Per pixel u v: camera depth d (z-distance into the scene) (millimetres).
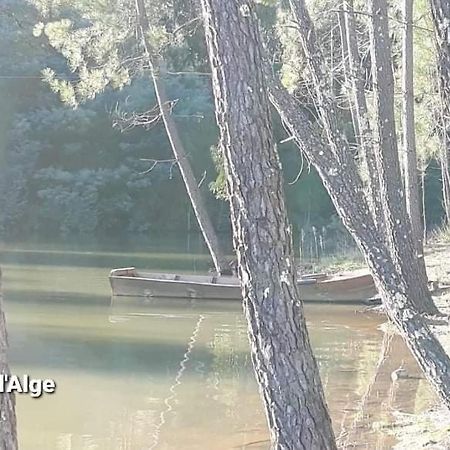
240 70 4824
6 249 29203
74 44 16453
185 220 37812
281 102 6805
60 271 22375
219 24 4832
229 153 4891
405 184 13484
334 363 11203
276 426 4918
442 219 32375
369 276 16453
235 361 11656
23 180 37219
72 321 14617
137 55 18422
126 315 15266
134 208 37938
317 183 34438
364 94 11148
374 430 8031
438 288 15758
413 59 14414
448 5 4566
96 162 38125
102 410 9102
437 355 6191
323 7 11312
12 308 15859
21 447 7883
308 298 16547
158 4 17656
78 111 36938
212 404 9406
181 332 13805
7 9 35938
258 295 4902
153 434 8281
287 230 4961
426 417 8297
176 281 16891
